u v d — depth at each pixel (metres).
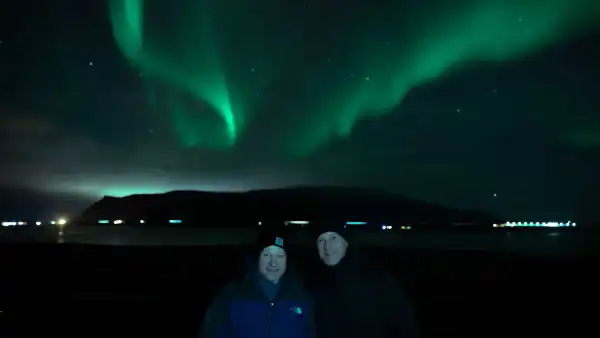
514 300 15.41
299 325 4.24
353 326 4.43
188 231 130.38
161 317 12.09
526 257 32.47
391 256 33.34
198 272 21.88
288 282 4.36
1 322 11.10
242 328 4.21
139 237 87.12
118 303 13.79
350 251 4.69
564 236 91.12
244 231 131.38
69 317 11.90
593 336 10.57
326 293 4.57
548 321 12.09
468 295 16.56
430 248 51.09
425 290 17.84
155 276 20.34
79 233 103.50
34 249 34.44
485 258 30.61
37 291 15.95
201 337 4.33
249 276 4.36
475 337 10.46
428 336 10.51
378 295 4.50
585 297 16.09
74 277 19.88
